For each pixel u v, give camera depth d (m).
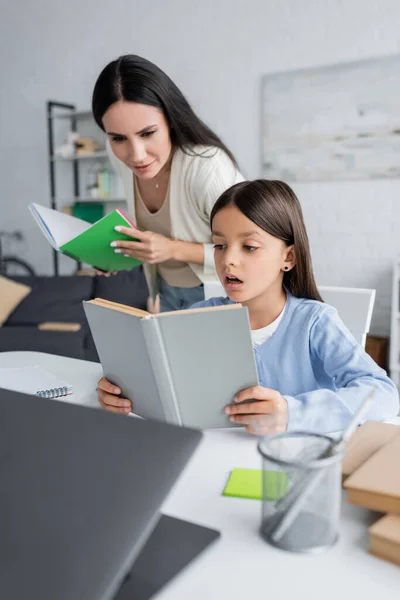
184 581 0.47
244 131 3.72
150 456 0.44
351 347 0.96
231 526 0.55
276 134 3.57
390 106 3.18
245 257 0.94
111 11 4.20
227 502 0.60
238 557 0.50
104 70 1.23
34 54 4.68
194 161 1.33
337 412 0.76
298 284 1.04
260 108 3.64
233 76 3.72
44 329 3.17
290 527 0.51
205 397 0.76
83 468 0.43
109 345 0.82
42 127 4.73
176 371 0.74
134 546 0.39
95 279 3.47
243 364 0.73
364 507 0.56
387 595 0.45
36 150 4.79
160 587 0.44
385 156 3.23
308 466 0.49
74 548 0.39
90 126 4.50
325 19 3.36
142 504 0.41
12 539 0.40
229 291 0.97
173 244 1.34
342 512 0.58
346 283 3.45
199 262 1.38
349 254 3.42
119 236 1.28
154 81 1.21
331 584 0.46
